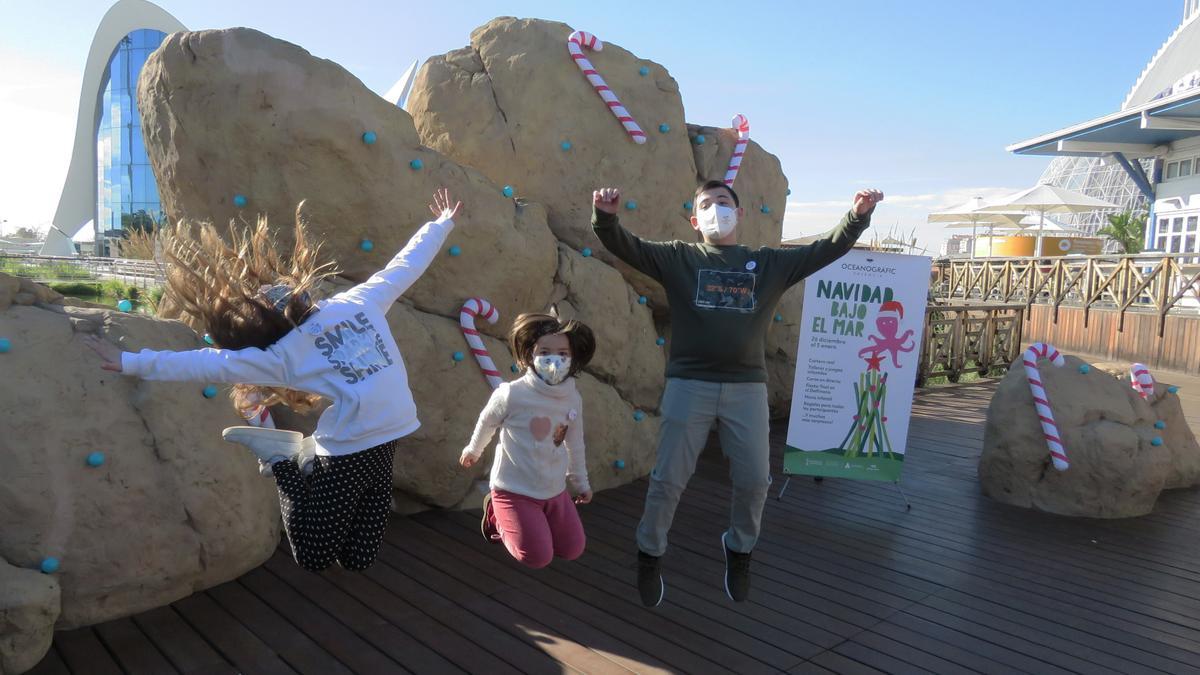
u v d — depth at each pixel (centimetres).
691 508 531
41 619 303
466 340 501
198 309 266
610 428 575
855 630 360
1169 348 1274
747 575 339
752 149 738
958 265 1911
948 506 558
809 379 556
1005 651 343
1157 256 1302
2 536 316
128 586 347
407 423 277
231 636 337
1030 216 2525
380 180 464
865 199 298
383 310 286
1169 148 1933
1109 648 347
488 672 314
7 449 322
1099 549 474
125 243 2395
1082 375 566
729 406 320
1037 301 1638
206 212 453
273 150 440
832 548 467
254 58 436
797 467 558
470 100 577
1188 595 407
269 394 307
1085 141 1958
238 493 390
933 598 397
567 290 570
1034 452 551
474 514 502
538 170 580
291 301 264
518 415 330
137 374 245
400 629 349
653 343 631
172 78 439
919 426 832
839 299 553
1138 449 534
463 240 503
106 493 343
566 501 346
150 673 307
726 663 327
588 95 598
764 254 322
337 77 457
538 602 379
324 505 260
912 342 556
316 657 322
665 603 382
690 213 646
